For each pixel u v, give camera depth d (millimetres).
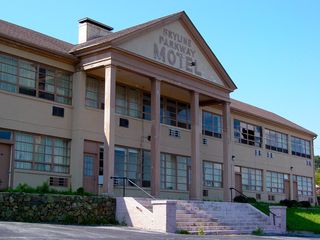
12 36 22172
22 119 22469
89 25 27531
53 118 23766
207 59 29281
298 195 45156
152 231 18391
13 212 18328
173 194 29766
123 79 26875
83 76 24688
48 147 23594
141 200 20906
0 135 21688
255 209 25625
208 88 29188
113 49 23281
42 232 14484
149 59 25000
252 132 39781
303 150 47281
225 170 29891
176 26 27375
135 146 27641
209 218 21922
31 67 23188
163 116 30344
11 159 21953
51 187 23266
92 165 24984
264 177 40375
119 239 14188
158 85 25656
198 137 27734
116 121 26781
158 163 24891
